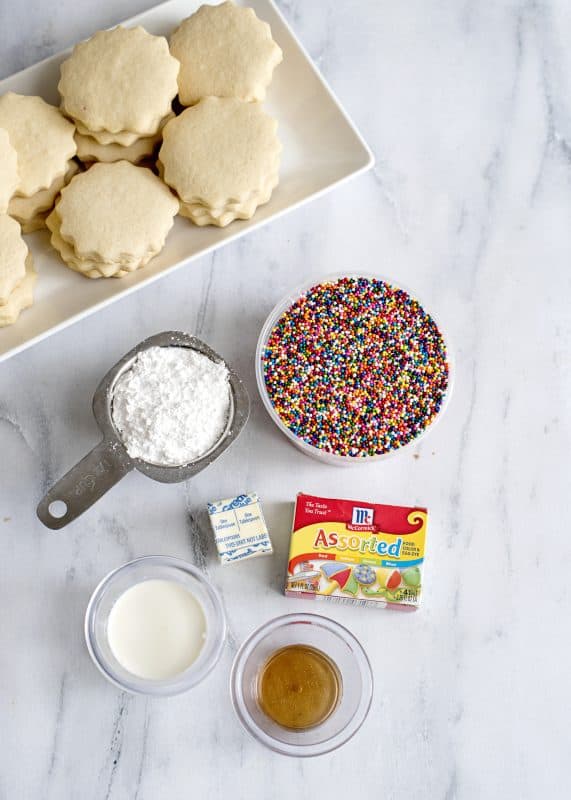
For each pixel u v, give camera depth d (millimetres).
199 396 731
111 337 780
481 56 819
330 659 744
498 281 797
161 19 784
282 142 788
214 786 743
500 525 773
